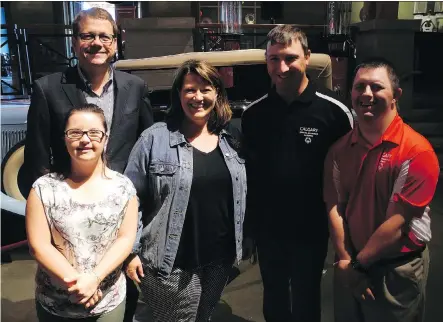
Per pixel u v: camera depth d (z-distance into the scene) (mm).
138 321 2338
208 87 1720
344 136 1795
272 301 2225
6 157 3502
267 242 2129
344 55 4754
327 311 2561
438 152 4129
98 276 1479
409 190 1582
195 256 1761
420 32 4637
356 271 1715
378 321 1767
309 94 1958
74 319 1536
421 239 1634
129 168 1765
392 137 1604
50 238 1497
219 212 1775
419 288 1699
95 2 5023
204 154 1756
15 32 4816
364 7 5188
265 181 2049
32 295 2822
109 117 1975
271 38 1922
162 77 3184
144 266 1779
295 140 1975
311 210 2025
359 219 1729
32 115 1896
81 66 1943
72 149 1499
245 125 2111
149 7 4934
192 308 1812
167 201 1726
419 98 4613
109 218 1523
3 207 3141
